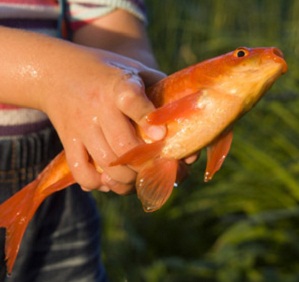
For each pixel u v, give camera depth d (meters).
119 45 1.00
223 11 2.55
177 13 2.52
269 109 2.21
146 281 1.85
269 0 2.58
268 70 0.74
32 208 0.84
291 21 2.54
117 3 0.99
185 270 1.86
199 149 0.77
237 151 2.11
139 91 0.76
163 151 0.76
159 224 2.09
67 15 0.99
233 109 0.75
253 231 1.91
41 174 0.84
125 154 0.75
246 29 2.56
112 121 0.76
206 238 2.09
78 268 0.99
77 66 0.79
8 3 0.90
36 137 0.91
